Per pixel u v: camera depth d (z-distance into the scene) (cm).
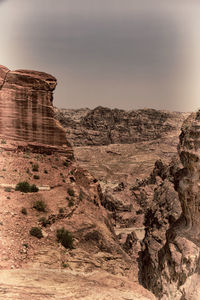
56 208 2945
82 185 4075
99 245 2780
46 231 2520
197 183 1330
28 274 1834
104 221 3469
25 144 3984
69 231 2691
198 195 1332
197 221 1361
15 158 3712
